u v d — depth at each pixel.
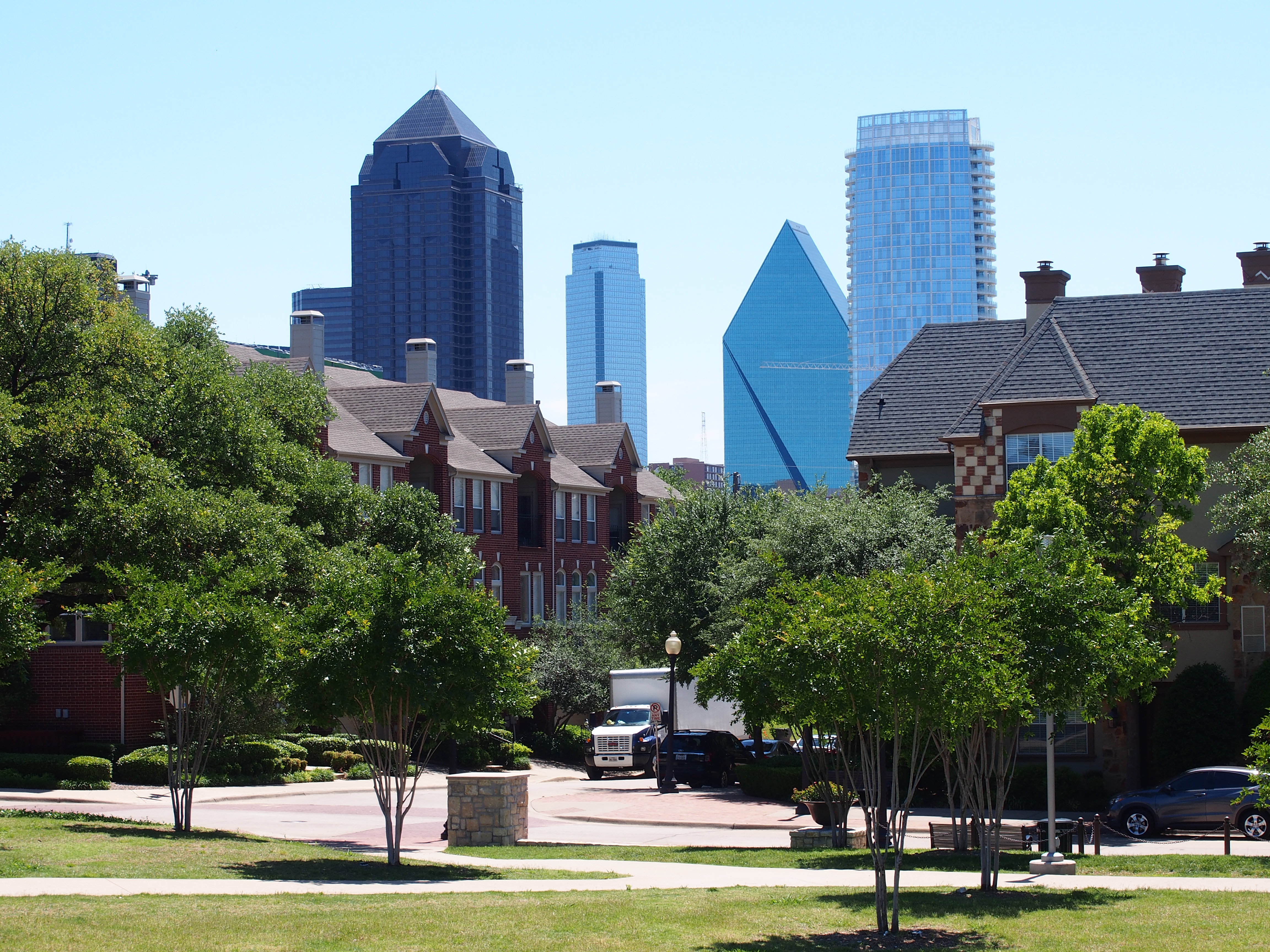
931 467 38.81
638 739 48.69
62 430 28.23
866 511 34.66
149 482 29.20
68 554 29.09
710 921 16.12
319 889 17.95
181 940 13.63
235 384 35.84
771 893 18.66
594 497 72.00
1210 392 34.94
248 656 23.50
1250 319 36.88
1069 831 23.59
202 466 33.53
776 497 42.81
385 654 20.19
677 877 20.58
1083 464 28.11
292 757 41.97
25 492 29.44
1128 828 27.20
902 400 40.06
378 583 20.64
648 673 51.66
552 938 14.61
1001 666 16.25
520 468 64.69
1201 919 16.41
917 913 17.05
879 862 15.85
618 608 47.94
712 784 41.88
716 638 36.88
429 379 71.69
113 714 42.09
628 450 75.44
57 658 42.53
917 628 15.72
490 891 18.31
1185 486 28.00
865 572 33.12
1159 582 27.31
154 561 28.02
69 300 31.12
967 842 23.73
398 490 46.62
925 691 15.78
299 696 20.77
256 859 20.77
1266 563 28.59
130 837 22.48
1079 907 17.47
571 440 74.44
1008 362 35.84
